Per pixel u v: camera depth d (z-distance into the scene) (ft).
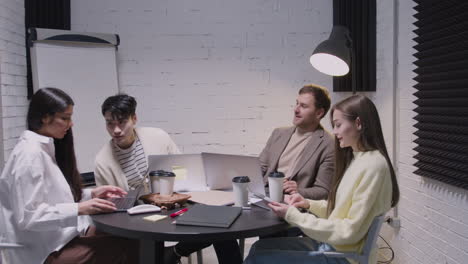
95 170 7.73
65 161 6.65
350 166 5.65
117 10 11.40
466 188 6.65
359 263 5.27
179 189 6.87
